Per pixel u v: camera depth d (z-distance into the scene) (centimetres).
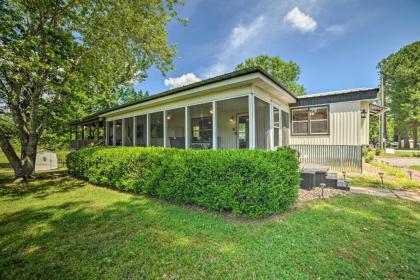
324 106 885
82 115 1681
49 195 539
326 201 431
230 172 352
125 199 486
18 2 551
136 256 239
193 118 815
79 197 514
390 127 3297
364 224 312
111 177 608
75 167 814
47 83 645
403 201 423
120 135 1136
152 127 919
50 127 1277
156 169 476
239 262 223
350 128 834
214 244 262
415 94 2252
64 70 660
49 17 657
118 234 297
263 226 311
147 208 410
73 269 219
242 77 490
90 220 354
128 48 875
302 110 936
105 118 1217
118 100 2155
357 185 580
